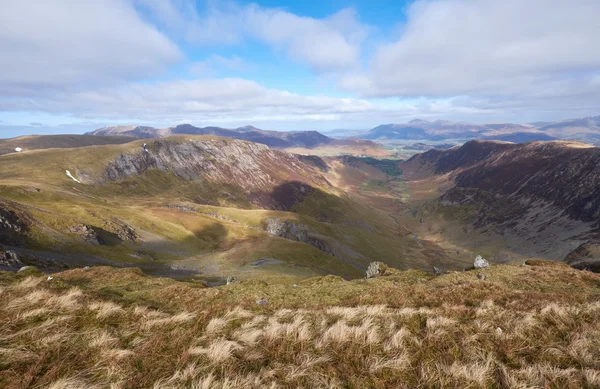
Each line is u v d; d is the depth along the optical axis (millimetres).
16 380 6629
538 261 32688
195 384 6934
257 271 97125
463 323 10641
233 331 10023
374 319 11031
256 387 6988
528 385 7188
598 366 7867
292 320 11188
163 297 15578
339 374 7598
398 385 7168
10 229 75875
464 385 7129
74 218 100562
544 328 10023
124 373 7301
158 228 135000
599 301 13492
